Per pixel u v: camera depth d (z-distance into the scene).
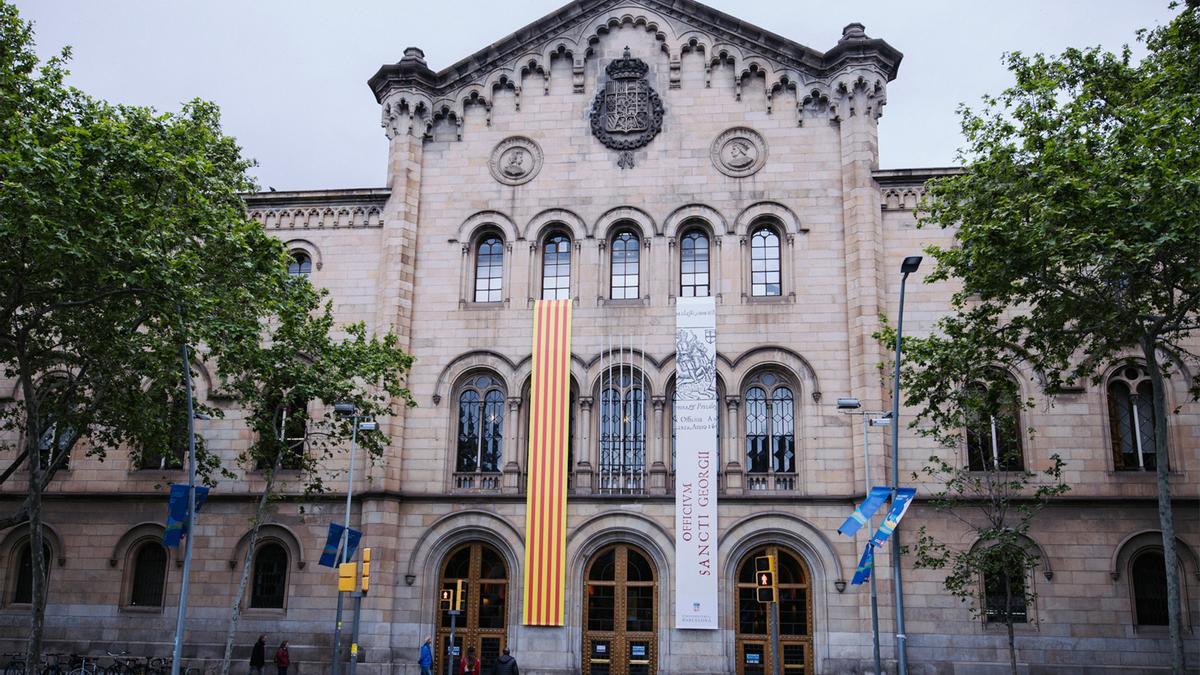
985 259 28.00
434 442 37.38
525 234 39.03
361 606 35.69
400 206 39.22
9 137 26.17
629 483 36.62
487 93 40.41
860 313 36.28
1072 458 35.00
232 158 33.50
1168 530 26.47
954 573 31.75
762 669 34.84
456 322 38.47
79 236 25.31
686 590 34.75
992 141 29.02
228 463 38.00
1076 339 29.33
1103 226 26.06
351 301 39.34
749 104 39.22
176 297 27.31
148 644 36.88
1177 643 25.80
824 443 35.81
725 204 38.34
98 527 38.16
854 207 37.31
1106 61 29.25
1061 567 34.22
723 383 36.81
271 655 36.19
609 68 40.09
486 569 36.69
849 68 38.28
